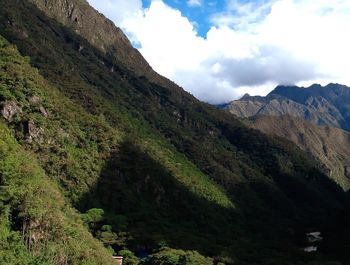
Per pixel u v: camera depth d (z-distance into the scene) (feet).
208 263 451.12
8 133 492.95
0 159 346.74
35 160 497.87
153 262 439.22
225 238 624.18
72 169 570.46
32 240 293.84
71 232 338.34
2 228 283.79
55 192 416.26
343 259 575.79
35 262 277.64
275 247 620.90
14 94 556.92
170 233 553.64
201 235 601.62
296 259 553.64
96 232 505.25
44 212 311.06
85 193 565.53
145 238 506.89
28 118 546.26
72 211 439.22
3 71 583.99
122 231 521.24
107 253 397.19
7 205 297.94
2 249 270.46
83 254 319.06
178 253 450.30
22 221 297.33
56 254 296.51
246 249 567.59
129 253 460.96
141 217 586.86
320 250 648.38
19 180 338.95
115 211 587.27
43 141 556.51
